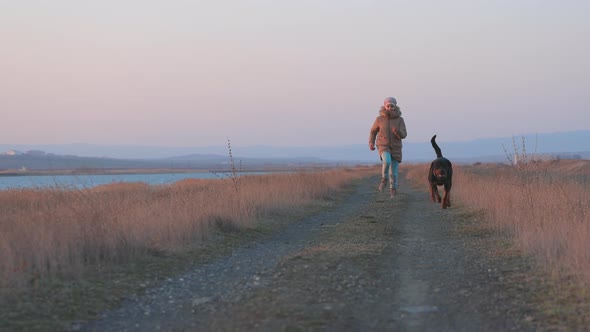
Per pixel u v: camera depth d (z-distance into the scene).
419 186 24.47
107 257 7.60
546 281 6.35
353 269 7.11
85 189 11.35
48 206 10.52
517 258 7.74
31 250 6.92
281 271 7.08
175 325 5.17
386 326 5.01
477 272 6.99
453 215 12.86
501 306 5.52
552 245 7.84
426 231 10.65
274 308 5.46
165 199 12.52
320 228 11.49
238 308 5.57
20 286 5.96
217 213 10.93
